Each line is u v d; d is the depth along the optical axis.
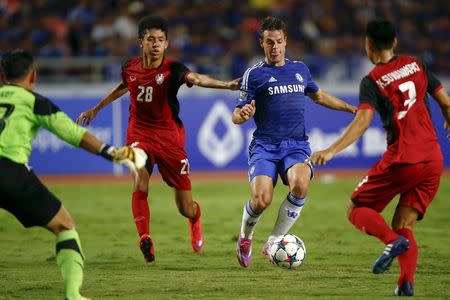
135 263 31.16
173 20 84.00
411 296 23.38
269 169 28.33
